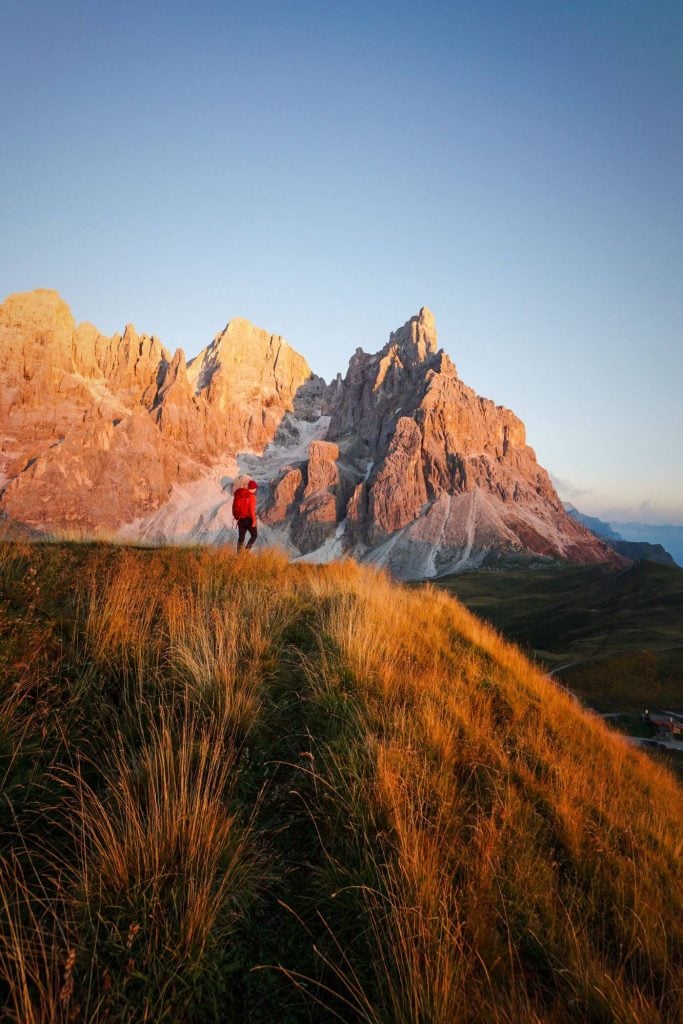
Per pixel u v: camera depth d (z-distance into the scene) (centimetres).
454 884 354
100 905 274
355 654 664
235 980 280
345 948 302
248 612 754
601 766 723
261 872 332
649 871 456
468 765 516
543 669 1219
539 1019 273
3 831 313
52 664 465
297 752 464
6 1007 233
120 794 349
